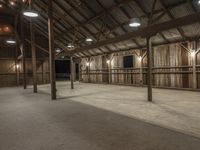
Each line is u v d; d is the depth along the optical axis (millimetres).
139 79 12984
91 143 3342
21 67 17828
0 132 4059
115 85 14656
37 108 6570
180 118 4711
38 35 18703
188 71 9906
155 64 11820
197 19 4707
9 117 5359
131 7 8812
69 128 4227
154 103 6734
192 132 3711
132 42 12359
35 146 3285
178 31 9336
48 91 12086
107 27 11016
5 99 8977
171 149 3002
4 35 16844
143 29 6590
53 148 3180
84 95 9555
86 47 10297
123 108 6102
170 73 10969
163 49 11242
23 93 11227
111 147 3146
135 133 3770
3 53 16922
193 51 9555
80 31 13000
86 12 10656
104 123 4523
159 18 7785
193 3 7250
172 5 7707
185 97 7848
